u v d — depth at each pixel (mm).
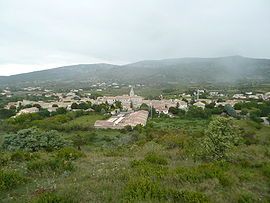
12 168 12461
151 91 173875
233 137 14500
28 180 10297
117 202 7691
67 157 16234
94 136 49875
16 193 8797
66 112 84250
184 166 12125
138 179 9070
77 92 173125
